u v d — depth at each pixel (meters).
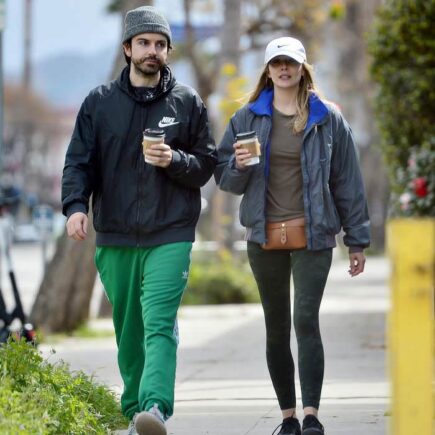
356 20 108.38
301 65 16.58
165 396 15.62
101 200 16.66
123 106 16.53
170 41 16.75
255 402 21.88
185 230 16.48
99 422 17.45
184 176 16.22
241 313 47.03
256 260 16.77
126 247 16.53
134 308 16.92
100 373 26.69
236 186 16.58
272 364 17.00
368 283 68.12
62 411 16.16
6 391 15.22
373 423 18.92
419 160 33.16
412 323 9.98
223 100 51.16
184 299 52.44
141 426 15.14
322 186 16.44
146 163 16.39
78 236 16.31
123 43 16.72
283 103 16.72
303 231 16.44
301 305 16.34
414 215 33.12
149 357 15.86
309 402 16.12
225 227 60.12
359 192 16.84
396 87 34.31
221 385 24.62
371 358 29.41
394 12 33.47
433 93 33.16
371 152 122.75
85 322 38.00
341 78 112.19
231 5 57.38
